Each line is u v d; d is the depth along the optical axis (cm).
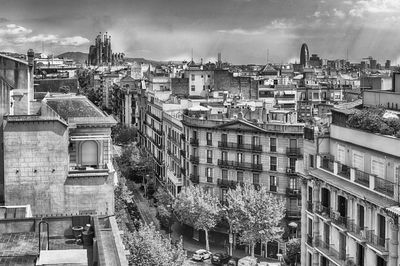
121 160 15712
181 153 12681
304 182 6831
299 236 10100
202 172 11719
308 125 6919
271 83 18825
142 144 18425
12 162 4841
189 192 10469
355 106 6994
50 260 2742
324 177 6256
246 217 9356
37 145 4859
